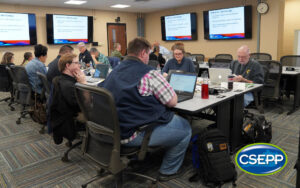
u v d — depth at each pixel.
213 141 1.93
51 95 2.17
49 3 6.63
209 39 7.38
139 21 9.10
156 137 1.71
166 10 8.44
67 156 2.38
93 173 2.15
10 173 2.18
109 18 8.38
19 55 6.77
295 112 3.77
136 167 2.22
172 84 2.36
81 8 7.68
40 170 2.22
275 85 3.61
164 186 1.93
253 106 3.03
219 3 7.08
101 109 1.56
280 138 2.79
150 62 4.39
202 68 4.92
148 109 1.64
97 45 8.19
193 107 1.89
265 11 6.18
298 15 7.20
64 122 2.13
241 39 6.83
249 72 3.15
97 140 1.68
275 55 6.24
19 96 3.45
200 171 1.97
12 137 3.02
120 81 1.59
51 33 7.08
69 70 2.17
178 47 3.26
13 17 6.43
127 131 1.59
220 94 2.34
